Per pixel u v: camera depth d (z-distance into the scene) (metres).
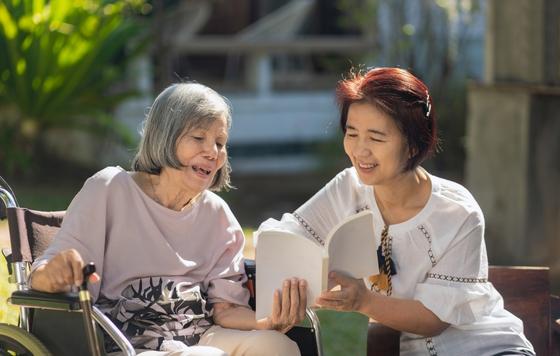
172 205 3.89
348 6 12.29
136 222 3.81
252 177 11.86
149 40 10.80
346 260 3.57
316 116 12.95
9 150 10.58
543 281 4.27
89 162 11.67
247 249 7.19
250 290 4.11
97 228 3.74
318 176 11.82
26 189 10.10
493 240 8.24
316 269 3.46
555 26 7.80
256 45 12.36
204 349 3.56
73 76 10.29
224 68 13.78
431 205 3.76
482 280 3.73
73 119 10.98
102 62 10.34
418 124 3.63
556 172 7.97
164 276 3.83
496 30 8.15
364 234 3.55
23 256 3.72
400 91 3.59
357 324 5.74
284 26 12.73
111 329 3.41
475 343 3.74
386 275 3.83
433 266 3.76
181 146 3.74
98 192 3.76
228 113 3.85
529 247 7.97
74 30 10.05
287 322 3.56
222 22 13.80
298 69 13.75
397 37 11.57
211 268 3.98
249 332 3.84
